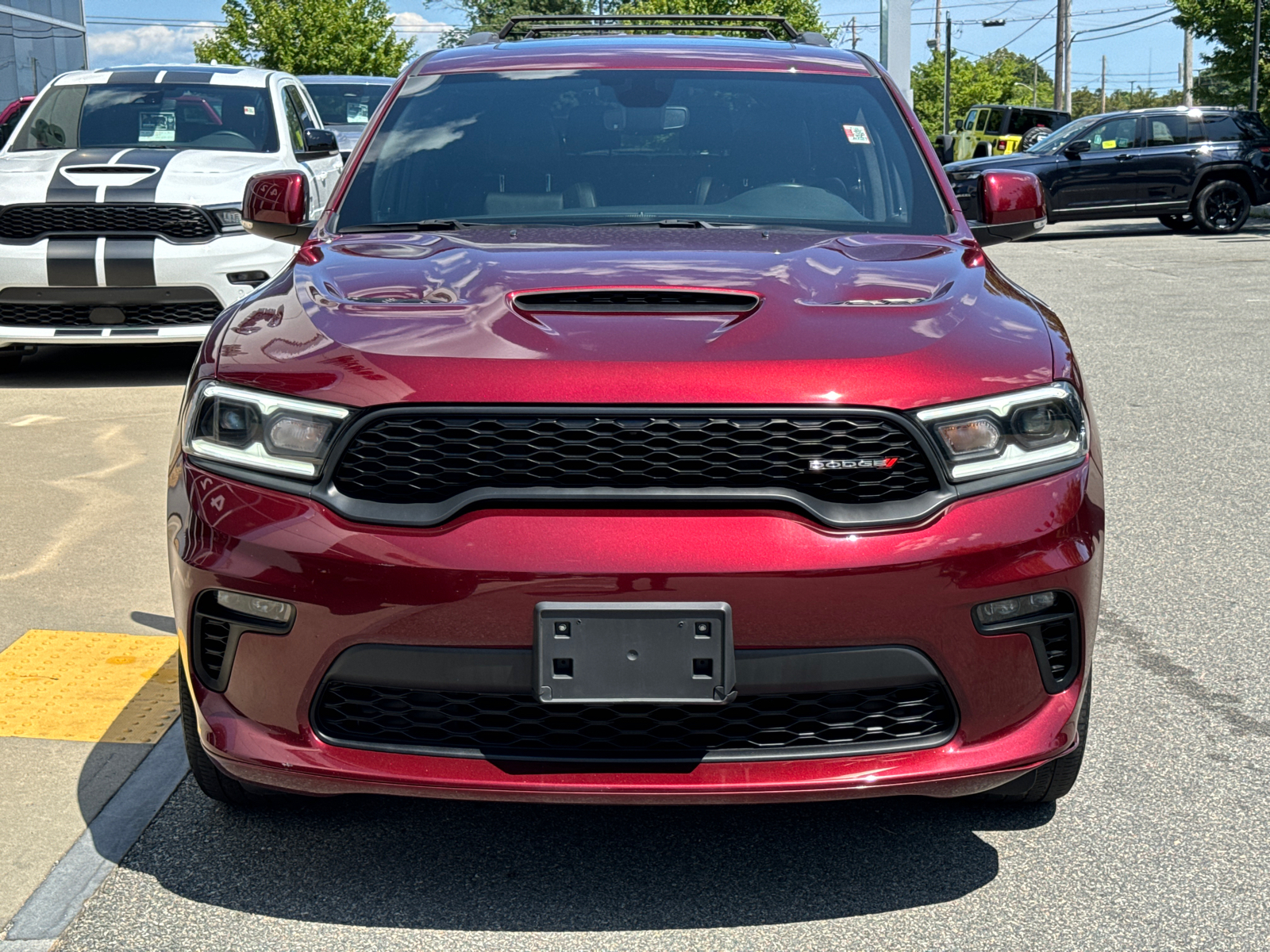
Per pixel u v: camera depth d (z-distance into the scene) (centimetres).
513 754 251
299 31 3638
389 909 273
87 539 524
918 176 388
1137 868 290
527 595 243
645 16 487
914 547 248
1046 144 2095
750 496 248
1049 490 262
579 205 375
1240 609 454
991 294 301
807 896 279
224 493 262
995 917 270
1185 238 2008
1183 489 605
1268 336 1035
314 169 970
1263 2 2431
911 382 256
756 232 354
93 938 262
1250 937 263
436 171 387
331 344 267
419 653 247
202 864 290
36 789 324
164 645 420
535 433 250
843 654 247
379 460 253
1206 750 349
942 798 309
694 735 253
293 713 257
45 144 912
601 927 266
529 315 275
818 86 419
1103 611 453
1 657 407
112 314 818
